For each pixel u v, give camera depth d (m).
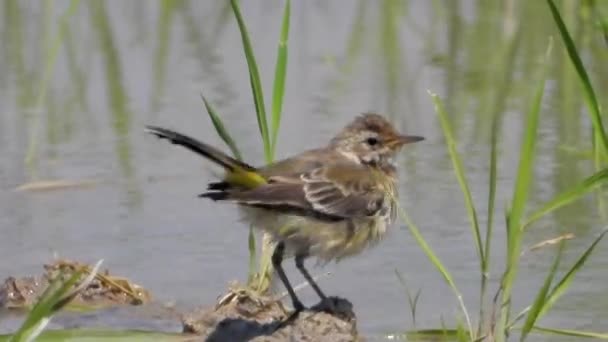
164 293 12.30
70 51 20.69
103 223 14.09
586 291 11.90
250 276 12.21
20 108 18.08
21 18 22.56
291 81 18.95
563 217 13.84
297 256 11.65
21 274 12.66
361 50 20.53
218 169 15.69
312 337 10.89
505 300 10.49
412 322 11.40
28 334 9.33
